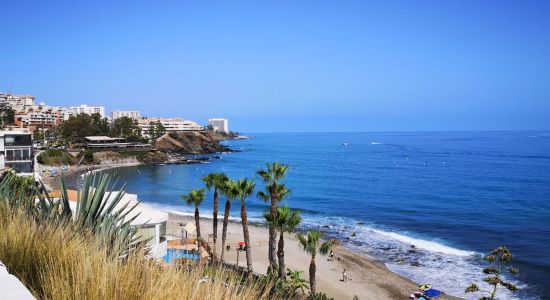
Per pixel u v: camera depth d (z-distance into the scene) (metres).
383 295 31.38
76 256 3.97
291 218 25.73
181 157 168.62
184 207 69.12
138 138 165.00
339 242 44.12
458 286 32.69
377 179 106.38
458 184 95.62
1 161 77.25
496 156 174.25
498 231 50.66
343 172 122.56
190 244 35.41
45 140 149.62
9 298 2.16
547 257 39.31
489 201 72.81
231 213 63.19
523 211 63.34
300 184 96.94
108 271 3.41
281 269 25.58
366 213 63.12
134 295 3.30
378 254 41.72
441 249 43.03
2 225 5.11
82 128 158.38
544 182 97.12
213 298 3.38
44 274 3.69
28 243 4.40
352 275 35.47
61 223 5.22
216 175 33.31
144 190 87.81
